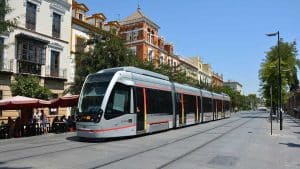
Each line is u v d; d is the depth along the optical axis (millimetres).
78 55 32406
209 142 18578
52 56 34625
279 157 13961
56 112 34312
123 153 14102
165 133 24094
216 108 43688
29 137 21781
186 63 79000
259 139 20844
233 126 32781
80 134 18719
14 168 10602
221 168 11195
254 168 11414
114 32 32625
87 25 39938
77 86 31344
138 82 21219
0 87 28531
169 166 11297
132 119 20047
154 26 59438
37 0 32500
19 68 30078
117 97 19172
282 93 56969
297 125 36125
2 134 21281
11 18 29047
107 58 31156
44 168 10594
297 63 58781
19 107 23422
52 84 34250
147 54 56375
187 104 30703
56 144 17281
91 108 18609
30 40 31391
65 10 36469
